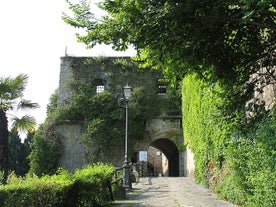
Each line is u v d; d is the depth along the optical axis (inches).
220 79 289.7
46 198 258.1
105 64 1163.3
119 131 1048.2
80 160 1065.5
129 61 1165.7
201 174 615.8
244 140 299.6
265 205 267.1
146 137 1096.2
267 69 282.8
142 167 1032.8
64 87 1149.7
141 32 230.2
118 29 230.1
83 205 335.9
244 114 296.8
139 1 220.7
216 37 253.3
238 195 348.8
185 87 904.3
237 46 271.9
